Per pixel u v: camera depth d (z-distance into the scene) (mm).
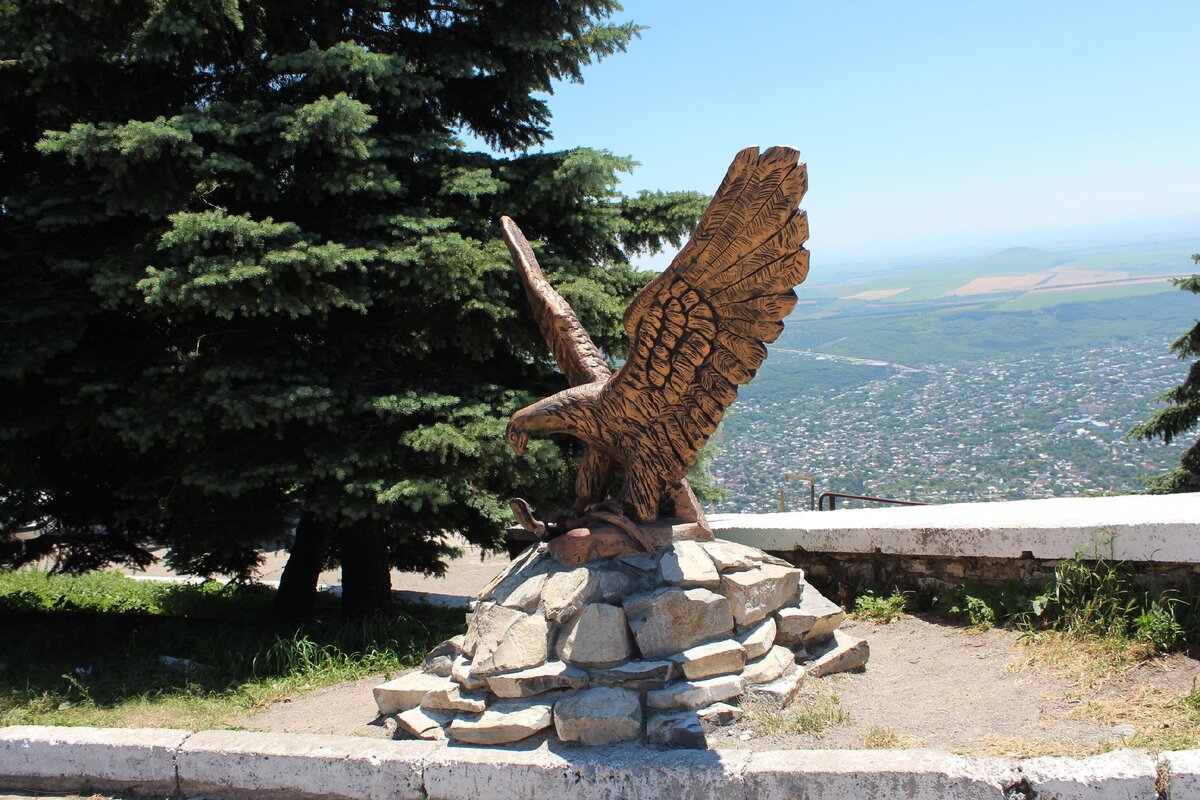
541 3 7777
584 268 7801
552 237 8219
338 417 6809
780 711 4477
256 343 6746
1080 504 5906
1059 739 3822
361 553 8055
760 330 4066
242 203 7082
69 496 7734
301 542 8547
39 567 12094
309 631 7438
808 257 3738
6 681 6094
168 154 6387
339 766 4234
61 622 7941
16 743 4656
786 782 3660
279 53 7719
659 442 4742
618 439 4922
